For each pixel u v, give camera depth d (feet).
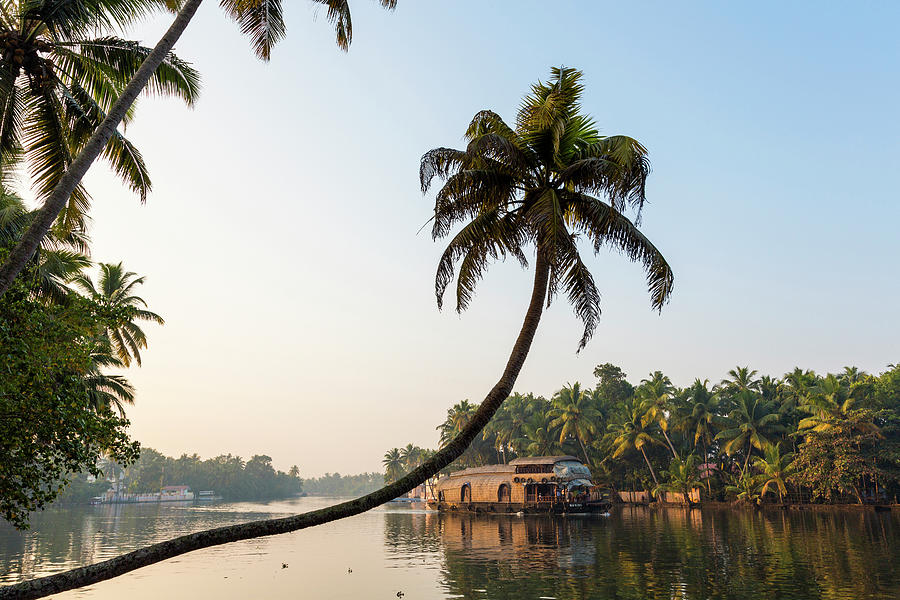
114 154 48.75
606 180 38.60
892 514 179.32
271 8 40.65
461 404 417.69
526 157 40.63
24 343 37.83
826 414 208.64
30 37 42.60
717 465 271.90
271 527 22.93
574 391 301.02
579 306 37.99
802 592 67.62
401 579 82.43
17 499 36.52
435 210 39.52
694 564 88.99
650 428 281.54
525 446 339.16
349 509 24.13
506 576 82.74
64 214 51.85
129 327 120.98
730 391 279.28
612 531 144.36
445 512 260.83
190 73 47.19
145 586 78.84
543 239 34.83
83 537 150.92
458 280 39.91
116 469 641.81
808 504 215.31
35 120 45.52
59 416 37.24
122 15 44.57
